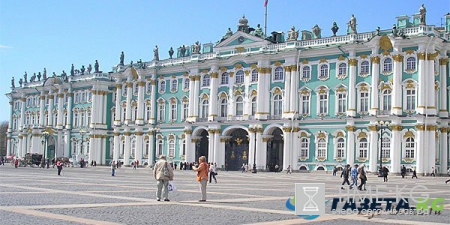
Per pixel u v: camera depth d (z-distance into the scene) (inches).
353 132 3117.6
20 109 5487.2
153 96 4121.6
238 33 3666.3
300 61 3373.5
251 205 1008.2
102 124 4608.8
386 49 3031.5
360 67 3142.2
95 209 881.5
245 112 3577.8
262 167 3444.9
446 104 3031.5
